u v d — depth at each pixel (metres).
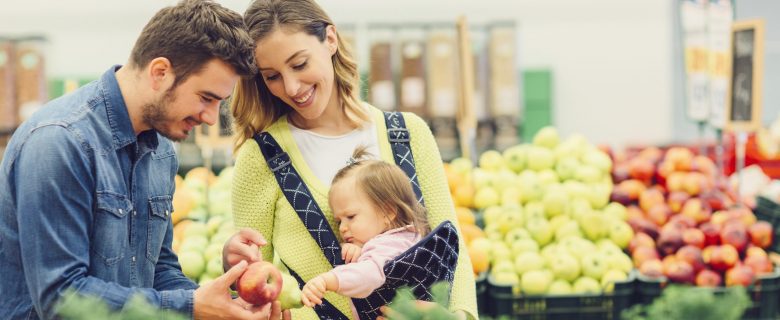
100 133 1.70
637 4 6.77
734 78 3.71
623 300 3.08
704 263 3.29
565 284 3.15
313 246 1.96
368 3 6.81
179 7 1.66
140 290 1.62
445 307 1.08
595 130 6.88
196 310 1.64
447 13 6.85
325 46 1.91
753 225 3.46
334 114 2.05
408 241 1.89
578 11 6.80
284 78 1.86
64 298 1.58
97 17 6.62
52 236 1.59
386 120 2.08
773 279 3.12
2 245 1.68
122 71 1.74
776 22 6.64
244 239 1.88
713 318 1.03
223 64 1.65
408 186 1.94
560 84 6.86
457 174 3.76
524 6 6.83
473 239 3.35
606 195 3.71
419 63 4.30
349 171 1.93
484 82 4.75
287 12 1.85
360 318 1.91
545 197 3.53
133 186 1.79
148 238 1.85
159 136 1.92
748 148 4.78
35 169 1.60
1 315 1.69
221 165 4.19
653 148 4.07
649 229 3.49
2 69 4.19
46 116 1.67
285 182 1.99
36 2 6.58
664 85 6.82
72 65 6.64
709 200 3.64
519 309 3.08
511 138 4.75
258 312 1.69
